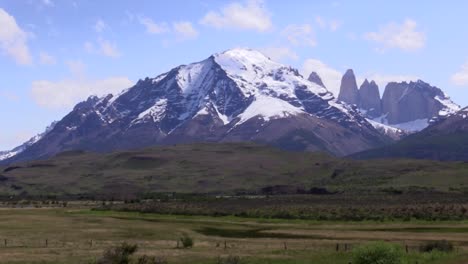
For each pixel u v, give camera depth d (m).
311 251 69.19
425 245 67.81
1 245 81.31
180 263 58.59
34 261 61.19
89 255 66.62
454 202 158.12
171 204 186.88
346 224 117.06
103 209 168.25
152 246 80.31
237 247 77.81
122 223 123.50
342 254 60.91
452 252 60.12
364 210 138.75
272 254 66.44
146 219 136.25
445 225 108.88
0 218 131.50
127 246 61.16
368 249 48.78
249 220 132.12
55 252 70.56
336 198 194.38
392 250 48.88
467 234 91.62
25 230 106.62
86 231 105.50
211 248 76.31
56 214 148.38
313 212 139.25
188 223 124.44
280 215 136.62
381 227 108.69
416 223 114.69
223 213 147.38
